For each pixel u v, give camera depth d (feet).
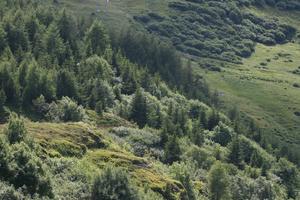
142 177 345.92
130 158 371.15
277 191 557.33
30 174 259.19
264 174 615.98
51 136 367.04
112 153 370.53
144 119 638.53
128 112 638.94
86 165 323.37
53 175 287.07
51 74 617.62
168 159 510.99
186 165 482.69
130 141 513.04
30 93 581.94
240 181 501.97
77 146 362.53
